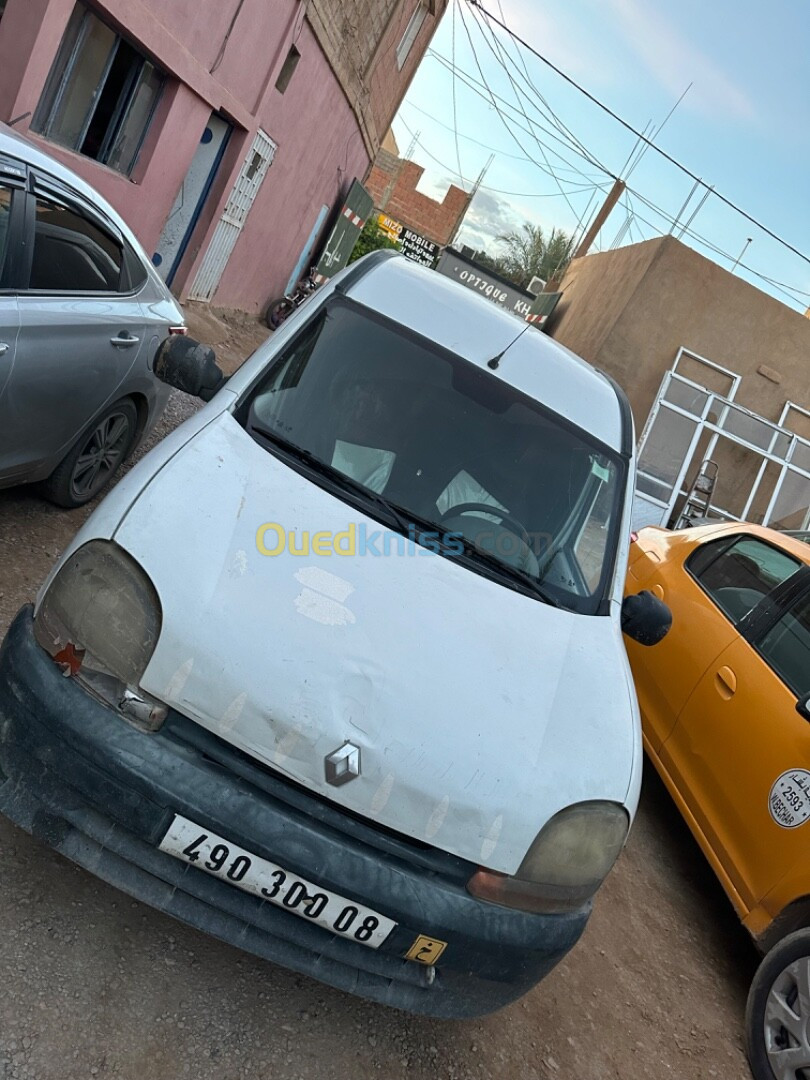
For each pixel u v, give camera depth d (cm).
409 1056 268
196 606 225
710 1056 343
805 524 1448
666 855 477
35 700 217
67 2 586
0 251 335
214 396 303
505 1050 293
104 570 228
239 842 212
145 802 211
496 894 231
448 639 254
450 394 327
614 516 336
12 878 253
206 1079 227
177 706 218
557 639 282
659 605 333
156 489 249
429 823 224
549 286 2517
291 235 1486
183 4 750
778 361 1428
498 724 240
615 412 369
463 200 5012
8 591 365
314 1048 253
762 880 378
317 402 306
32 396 360
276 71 1021
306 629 232
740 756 414
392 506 291
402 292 358
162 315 462
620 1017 340
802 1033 324
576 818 237
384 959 228
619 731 262
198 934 270
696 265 1396
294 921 223
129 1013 233
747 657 444
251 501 260
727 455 1434
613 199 2486
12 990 223
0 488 398
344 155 1630
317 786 218
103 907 259
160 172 851
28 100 601
